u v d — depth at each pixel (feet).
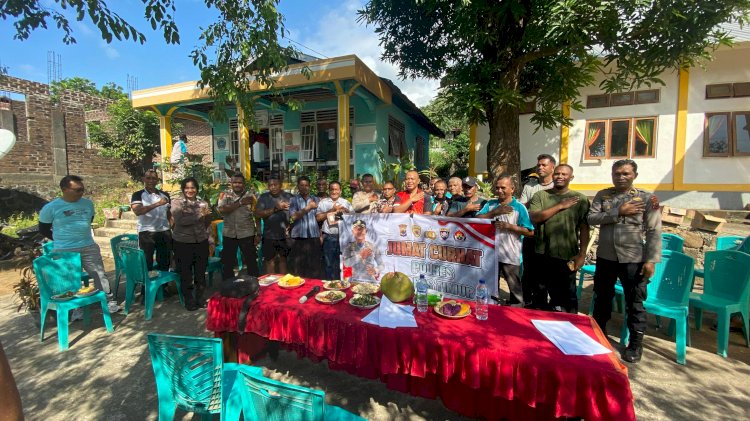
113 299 15.33
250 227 16.15
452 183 14.80
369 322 7.77
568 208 11.24
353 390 9.40
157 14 11.51
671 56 19.39
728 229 22.82
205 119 37.65
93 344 12.07
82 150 37.96
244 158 30.42
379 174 32.60
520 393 6.31
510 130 24.12
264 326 8.87
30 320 14.32
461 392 7.32
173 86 31.01
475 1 19.16
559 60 23.35
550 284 11.68
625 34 19.58
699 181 28.86
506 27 21.66
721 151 28.25
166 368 6.84
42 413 8.54
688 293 11.09
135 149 41.81
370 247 10.98
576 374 5.92
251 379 5.36
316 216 16.69
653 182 30.17
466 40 22.97
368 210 16.25
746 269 11.37
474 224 9.49
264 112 36.09
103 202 35.60
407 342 7.24
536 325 7.54
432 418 8.29
